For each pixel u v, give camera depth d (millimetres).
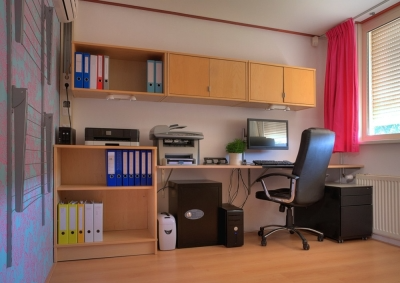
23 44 1440
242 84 3246
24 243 1520
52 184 2447
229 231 2955
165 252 2812
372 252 2830
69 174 3014
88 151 3072
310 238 3301
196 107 3453
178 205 2920
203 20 3514
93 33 3139
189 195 2955
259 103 3377
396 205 3000
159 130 2902
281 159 3768
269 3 3182
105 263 2523
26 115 1286
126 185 2781
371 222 3221
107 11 3188
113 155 2760
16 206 1278
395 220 3006
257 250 2877
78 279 2197
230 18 3516
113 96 2945
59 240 2572
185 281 2170
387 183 3102
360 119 3639
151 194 2922
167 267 2432
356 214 3158
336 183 3602
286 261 2582
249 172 3625
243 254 2758
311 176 2918
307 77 3516
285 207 3365
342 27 3596
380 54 3502
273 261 2580
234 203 3574
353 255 2744
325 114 3834
